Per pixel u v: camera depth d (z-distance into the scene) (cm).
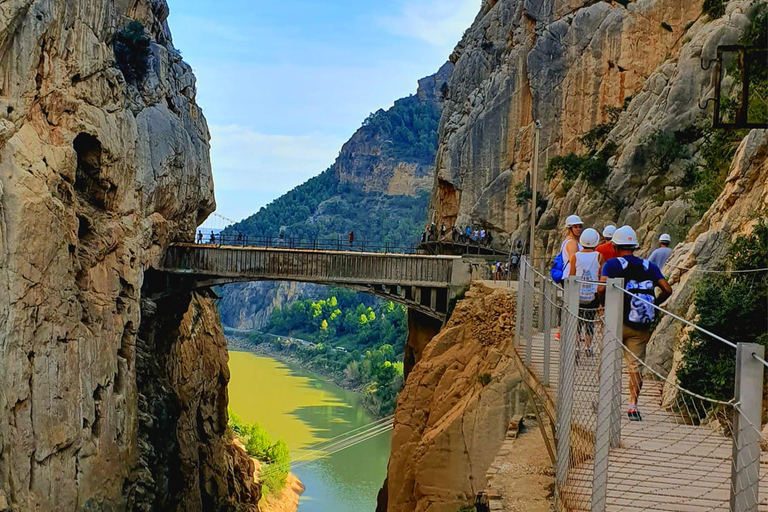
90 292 3934
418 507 3091
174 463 4816
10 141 3281
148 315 4625
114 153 4131
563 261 1769
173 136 5212
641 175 5256
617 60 6531
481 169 7300
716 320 1777
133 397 4272
